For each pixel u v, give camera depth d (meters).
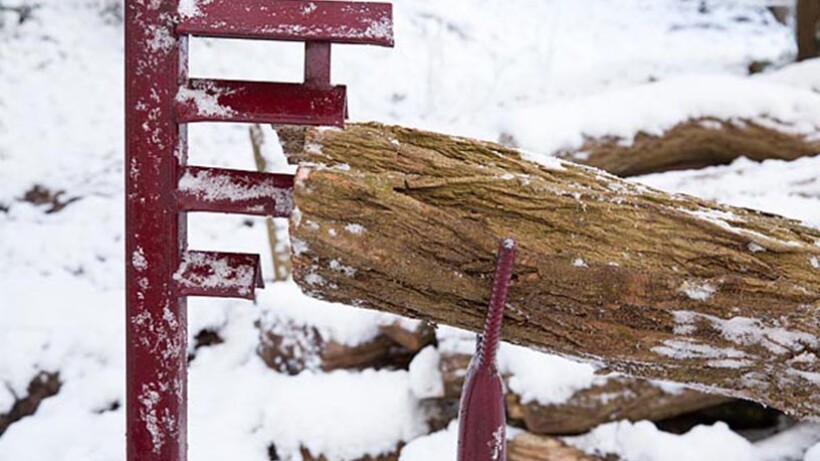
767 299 1.19
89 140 4.09
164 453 1.25
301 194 1.11
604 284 1.16
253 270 1.22
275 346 2.96
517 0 5.22
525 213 1.16
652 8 5.40
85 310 3.42
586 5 5.34
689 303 1.18
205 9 1.15
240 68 4.48
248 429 2.83
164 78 1.17
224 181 1.20
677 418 2.58
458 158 1.23
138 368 1.23
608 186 1.25
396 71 4.42
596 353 1.21
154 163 1.18
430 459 2.51
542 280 1.15
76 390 3.15
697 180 2.88
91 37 4.50
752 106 3.01
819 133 2.98
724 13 5.39
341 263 1.13
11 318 3.35
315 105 1.15
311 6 1.15
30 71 4.30
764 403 1.33
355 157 1.16
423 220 1.12
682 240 1.19
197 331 3.25
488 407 1.14
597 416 2.45
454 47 4.67
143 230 1.20
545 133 3.03
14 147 4.00
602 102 3.10
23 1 4.48
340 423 2.64
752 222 1.25
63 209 3.83
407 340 2.73
